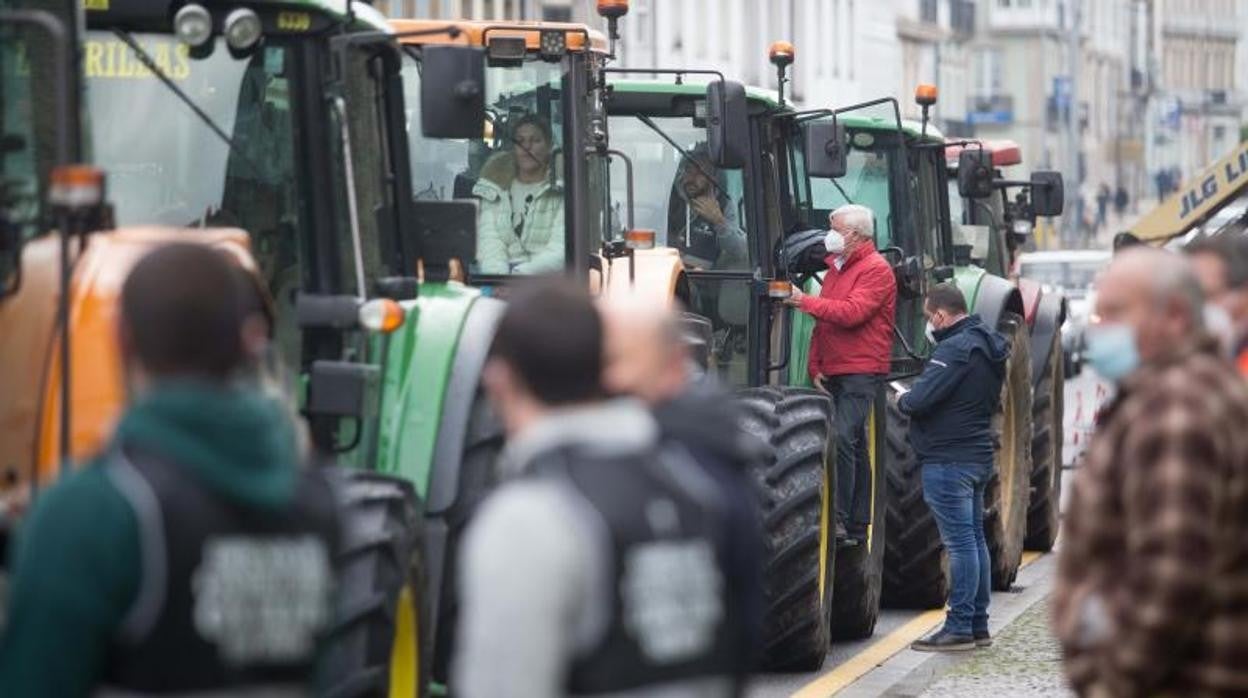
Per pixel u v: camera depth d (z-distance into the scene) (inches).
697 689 513.3
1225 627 630.5
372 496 808.9
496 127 1221.1
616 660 500.7
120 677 477.4
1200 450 621.9
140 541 474.6
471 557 499.5
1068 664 650.2
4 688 469.1
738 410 1272.1
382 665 789.2
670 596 507.5
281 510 496.7
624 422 522.0
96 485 475.8
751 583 536.1
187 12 855.1
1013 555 1734.7
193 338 491.2
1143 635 620.7
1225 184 2554.1
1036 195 2377.0
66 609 467.8
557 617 494.3
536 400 520.1
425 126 916.6
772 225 1457.9
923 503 1583.4
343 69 889.5
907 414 1428.4
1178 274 644.7
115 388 713.6
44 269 729.6
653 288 1275.8
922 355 1722.4
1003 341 1416.1
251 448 490.0
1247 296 788.6
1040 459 1963.6
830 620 1403.8
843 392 1457.9
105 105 871.7
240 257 757.9
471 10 4180.6
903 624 1549.0
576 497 502.9
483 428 966.4
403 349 952.9
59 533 471.8
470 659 495.8
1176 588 616.1
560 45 1214.3
